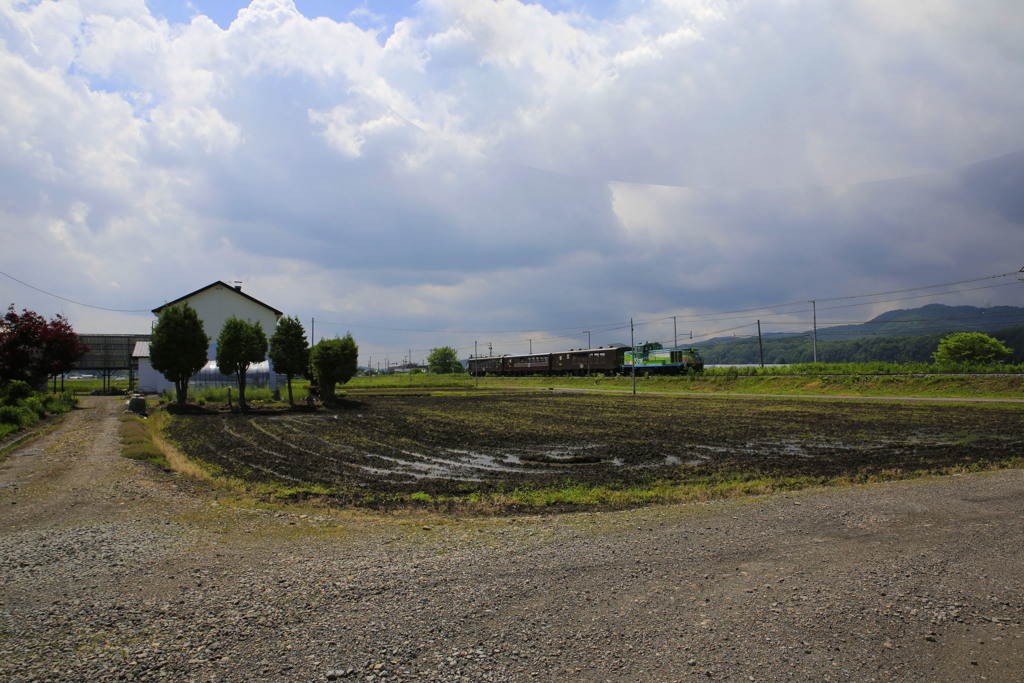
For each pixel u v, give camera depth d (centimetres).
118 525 920
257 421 3031
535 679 449
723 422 2894
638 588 634
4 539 844
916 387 4531
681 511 1017
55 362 3722
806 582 646
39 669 467
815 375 5503
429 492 1316
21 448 1836
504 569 701
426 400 4919
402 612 575
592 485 1388
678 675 454
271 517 1016
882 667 466
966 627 538
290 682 445
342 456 1880
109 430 2348
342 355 4238
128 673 460
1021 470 1388
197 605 595
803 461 1703
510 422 2981
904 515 931
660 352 7588
